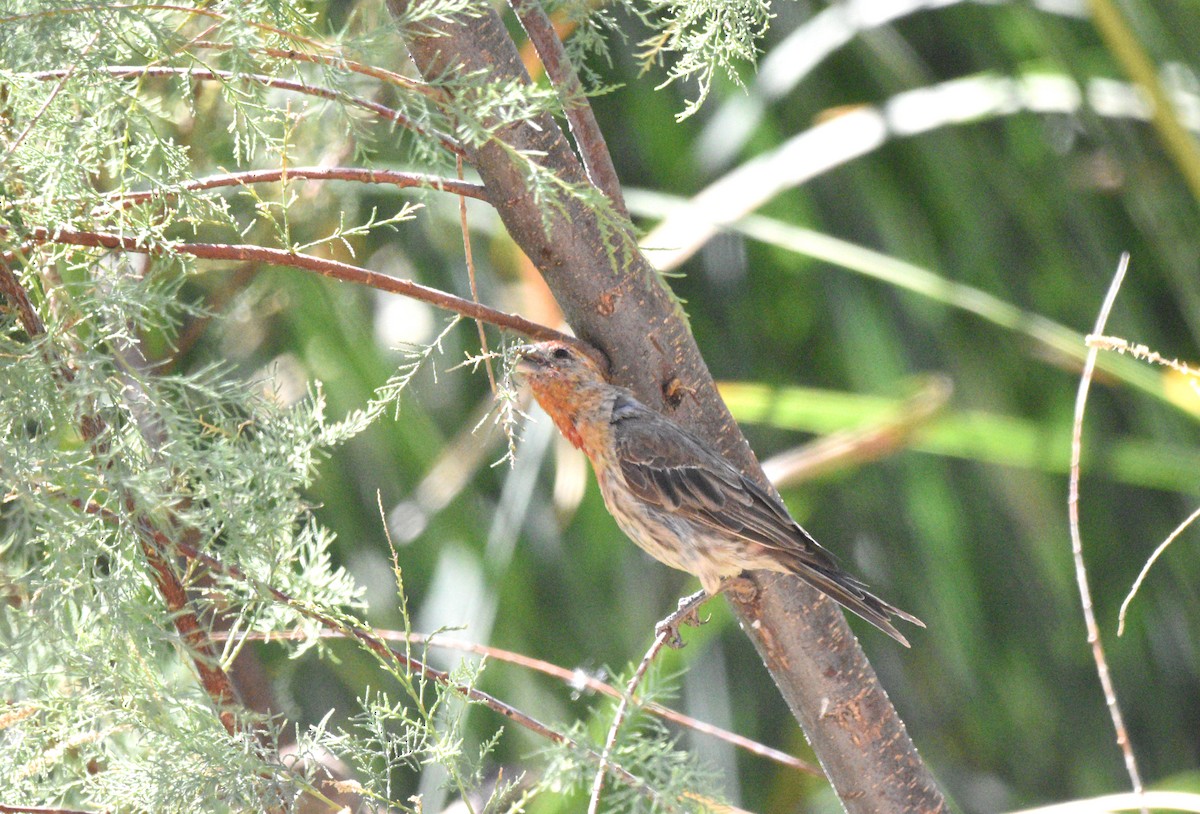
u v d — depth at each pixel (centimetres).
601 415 859
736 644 1352
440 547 1230
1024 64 1230
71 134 492
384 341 1230
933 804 711
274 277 1009
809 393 962
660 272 688
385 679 1107
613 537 1312
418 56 606
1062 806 651
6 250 511
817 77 1330
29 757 517
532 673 1238
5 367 484
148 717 507
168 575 542
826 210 1359
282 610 581
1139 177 1165
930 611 1389
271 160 861
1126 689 1396
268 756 544
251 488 566
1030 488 1367
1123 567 1400
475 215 1088
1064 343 935
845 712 706
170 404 511
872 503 1384
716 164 1218
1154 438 1283
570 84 625
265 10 508
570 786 549
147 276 526
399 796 1027
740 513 732
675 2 630
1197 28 1112
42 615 471
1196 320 1159
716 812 555
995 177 1346
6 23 471
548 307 962
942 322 1326
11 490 477
